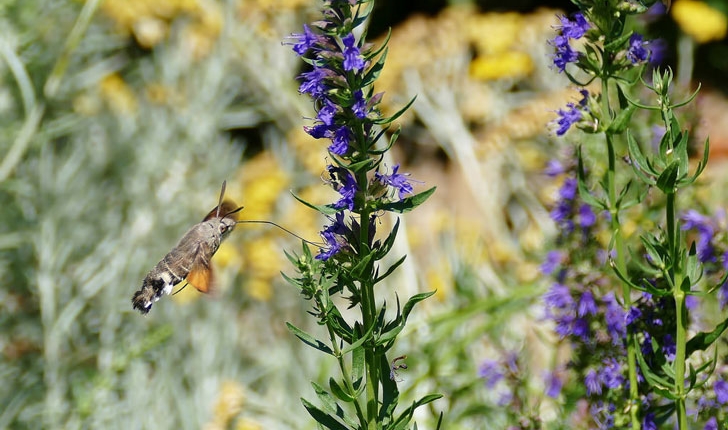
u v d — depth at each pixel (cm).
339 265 331
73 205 789
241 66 899
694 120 510
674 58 1059
